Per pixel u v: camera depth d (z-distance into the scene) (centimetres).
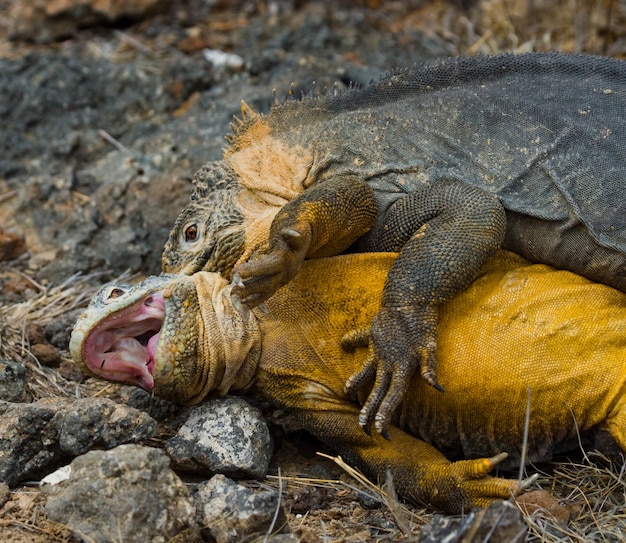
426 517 841
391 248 926
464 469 825
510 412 864
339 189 898
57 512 769
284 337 905
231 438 868
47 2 1612
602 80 943
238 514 779
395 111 964
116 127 1462
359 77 1491
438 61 995
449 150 934
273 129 991
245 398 1004
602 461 891
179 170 1331
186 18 1670
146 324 909
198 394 907
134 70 1507
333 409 897
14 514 811
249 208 959
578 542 798
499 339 859
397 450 884
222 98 1460
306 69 1486
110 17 1631
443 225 877
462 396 863
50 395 1009
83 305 1192
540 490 834
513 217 909
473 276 870
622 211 873
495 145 922
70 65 1504
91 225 1302
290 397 907
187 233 977
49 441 862
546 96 930
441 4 1775
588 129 901
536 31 1662
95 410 845
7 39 1631
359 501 866
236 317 898
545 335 857
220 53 1557
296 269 848
